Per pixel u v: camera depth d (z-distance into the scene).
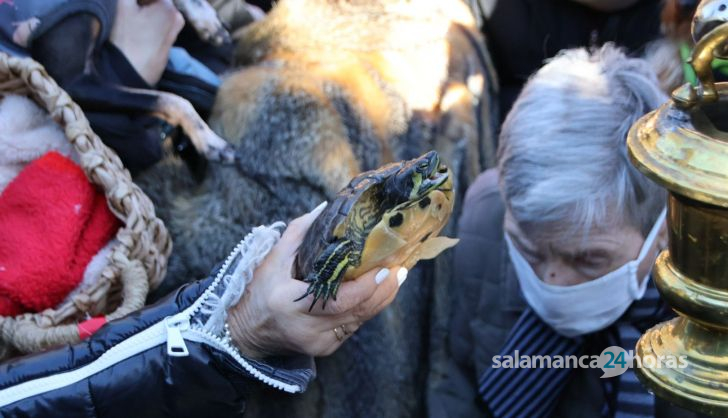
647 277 1.22
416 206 1.01
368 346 1.29
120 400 1.08
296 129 1.25
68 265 1.18
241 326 1.09
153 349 1.09
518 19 1.66
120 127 1.24
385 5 1.39
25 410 1.07
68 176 1.19
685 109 0.82
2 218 1.19
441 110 1.36
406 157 1.31
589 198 1.14
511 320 1.33
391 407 1.31
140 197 1.22
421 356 1.36
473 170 1.39
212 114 1.31
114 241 1.22
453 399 1.36
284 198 1.25
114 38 1.24
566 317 1.23
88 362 1.10
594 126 1.15
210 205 1.27
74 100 1.21
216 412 1.11
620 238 1.16
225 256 1.25
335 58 1.33
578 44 1.66
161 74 1.29
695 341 0.85
